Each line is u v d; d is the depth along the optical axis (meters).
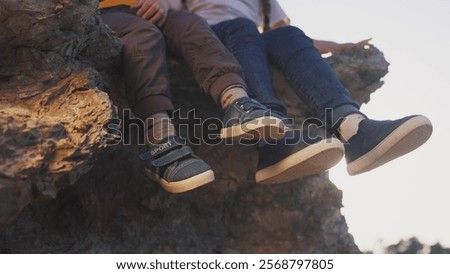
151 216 2.97
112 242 2.88
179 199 3.03
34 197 2.13
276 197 3.14
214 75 2.67
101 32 2.49
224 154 3.09
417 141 2.68
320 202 3.18
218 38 2.90
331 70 2.90
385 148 2.65
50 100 2.30
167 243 2.96
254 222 3.13
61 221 2.83
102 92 2.31
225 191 3.12
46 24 2.22
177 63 2.96
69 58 2.40
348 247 3.19
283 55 2.96
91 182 2.88
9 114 2.07
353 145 2.74
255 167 3.12
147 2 2.82
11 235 2.70
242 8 3.16
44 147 2.08
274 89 3.08
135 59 2.63
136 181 2.94
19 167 2.02
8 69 2.30
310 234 3.14
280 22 3.30
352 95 3.36
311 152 2.56
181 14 2.85
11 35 2.23
